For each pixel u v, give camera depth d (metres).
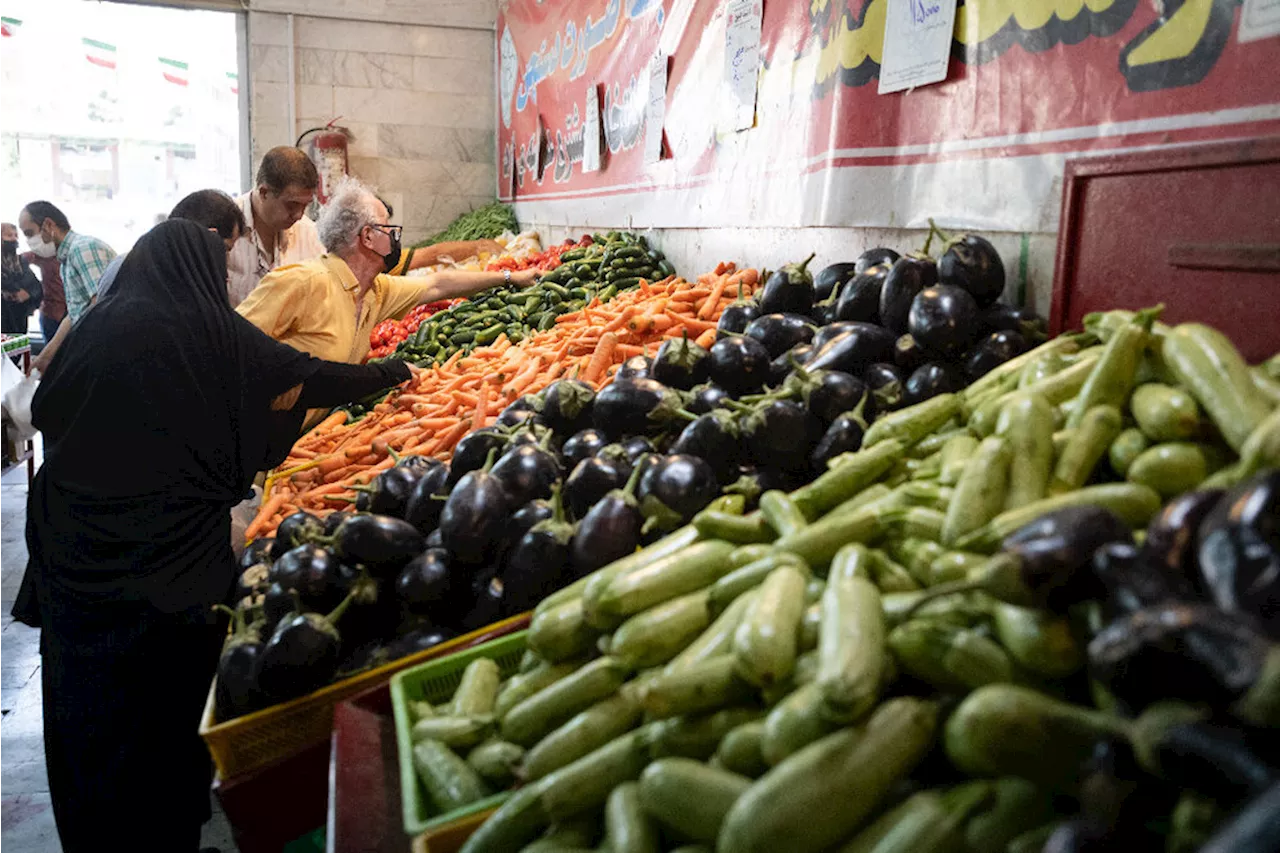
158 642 2.82
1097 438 1.53
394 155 11.16
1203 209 2.01
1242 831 0.67
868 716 1.16
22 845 3.55
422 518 2.48
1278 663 0.78
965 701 1.10
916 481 1.79
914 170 3.14
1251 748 0.78
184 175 18.14
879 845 1.06
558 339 4.75
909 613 1.25
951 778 1.17
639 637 1.53
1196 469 1.37
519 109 9.91
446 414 4.28
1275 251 1.83
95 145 17.31
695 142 5.16
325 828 2.06
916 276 2.54
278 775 1.99
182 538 2.90
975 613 1.21
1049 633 1.11
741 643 1.31
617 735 1.48
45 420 2.93
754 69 4.33
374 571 2.23
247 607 2.22
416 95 11.07
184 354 2.93
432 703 1.93
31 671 4.92
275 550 2.60
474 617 2.17
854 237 3.54
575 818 1.38
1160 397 1.48
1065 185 2.38
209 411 2.98
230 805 1.96
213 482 3.02
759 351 2.65
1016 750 1.04
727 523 1.77
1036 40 2.54
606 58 6.78
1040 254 2.57
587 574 2.00
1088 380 1.63
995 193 2.74
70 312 7.40
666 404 2.52
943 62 2.93
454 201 11.48
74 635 2.81
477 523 2.15
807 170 3.82
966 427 1.94
